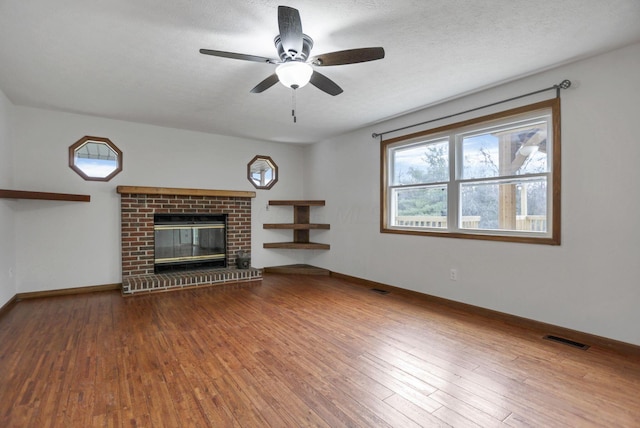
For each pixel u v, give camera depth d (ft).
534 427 5.59
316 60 7.54
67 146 14.16
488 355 8.34
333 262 18.62
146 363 7.80
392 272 15.02
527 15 7.07
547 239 9.86
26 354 8.24
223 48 8.45
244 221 18.85
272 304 12.85
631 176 8.34
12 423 5.58
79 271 14.40
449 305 12.62
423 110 13.57
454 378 7.22
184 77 10.27
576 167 9.29
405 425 5.63
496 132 11.44
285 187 20.52
